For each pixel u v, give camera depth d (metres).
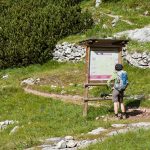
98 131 17.34
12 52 39.78
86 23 42.25
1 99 29.30
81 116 21.89
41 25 41.72
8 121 23.33
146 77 29.67
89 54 21.56
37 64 39.38
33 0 48.47
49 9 44.06
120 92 20.59
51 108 25.02
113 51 21.92
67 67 36.50
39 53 39.69
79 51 37.69
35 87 31.31
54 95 28.78
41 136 18.52
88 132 17.77
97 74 21.75
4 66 40.06
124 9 44.47
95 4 48.56
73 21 42.00
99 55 21.73
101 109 22.67
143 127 16.53
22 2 48.59
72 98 27.20
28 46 39.84
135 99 23.86
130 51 33.34
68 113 23.39
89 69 21.62
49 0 48.06
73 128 19.00
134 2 44.91
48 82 32.78
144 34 35.59
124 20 40.88
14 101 28.30
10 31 42.19
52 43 39.88
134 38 35.69
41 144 16.66
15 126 21.58
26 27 42.00
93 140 15.95
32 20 43.09
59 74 34.09
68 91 28.72
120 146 13.86
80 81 31.94
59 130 19.42
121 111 20.89
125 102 23.48
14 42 40.75
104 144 14.31
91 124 19.09
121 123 18.62
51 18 42.47
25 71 38.25
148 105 22.56
